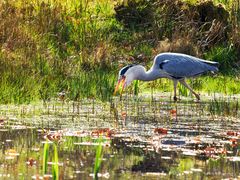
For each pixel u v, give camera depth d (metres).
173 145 11.88
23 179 9.32
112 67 20.69
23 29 21.56
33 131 12.86
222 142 12.22
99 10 23.84
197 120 14.55
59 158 10.66
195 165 10.44
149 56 21.67
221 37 22.34
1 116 14.43
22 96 16.41
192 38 22.05
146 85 19.97
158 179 9.50
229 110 15.98
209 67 18.52
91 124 13.73
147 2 23.47
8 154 10.86
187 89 19.08
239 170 10.14
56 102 16.61
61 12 23.03
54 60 19.41
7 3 22.97
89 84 18.12
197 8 22.98
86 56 20.73
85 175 9.60
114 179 9.42
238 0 23.27
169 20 23.06
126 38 22.62
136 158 10.80
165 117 14.88
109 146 11.70
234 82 20.34
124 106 16.44
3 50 18.95
